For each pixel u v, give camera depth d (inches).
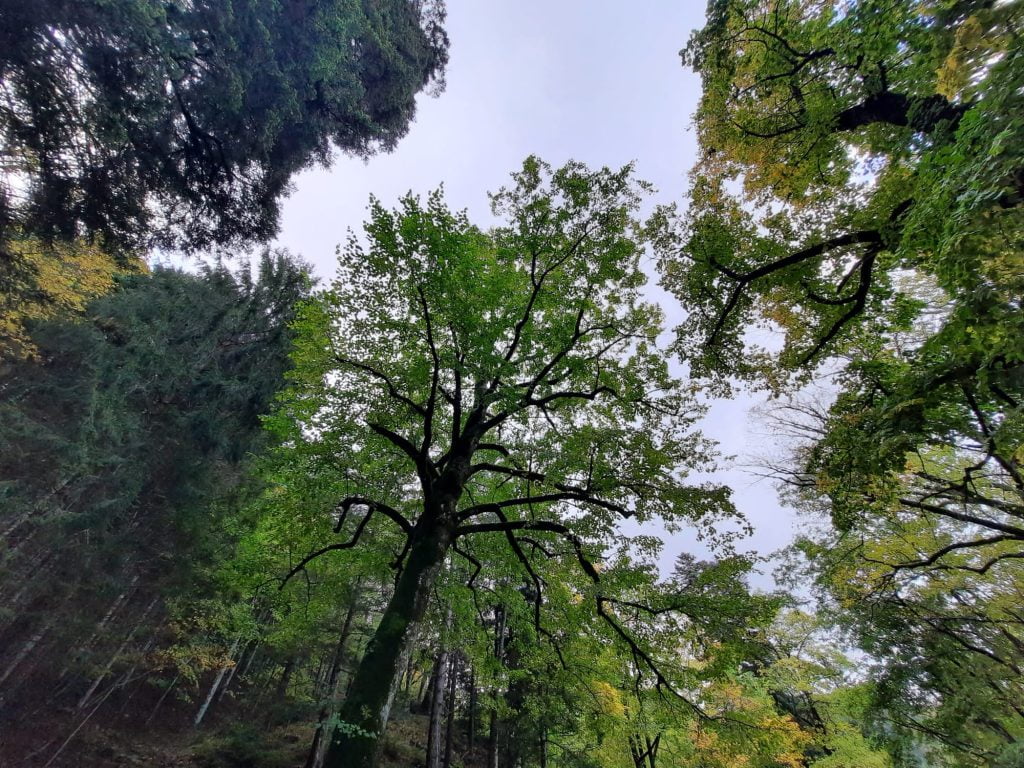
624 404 417.1
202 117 286.2
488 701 434.9
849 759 609.9
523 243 402.3
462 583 444.5
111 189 250.5
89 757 499.2
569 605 384.8
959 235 126.5
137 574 538.6
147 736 626.8
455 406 368.5
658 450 362.0
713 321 398.0
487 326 349.7
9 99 209.2
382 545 416.8
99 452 495.2
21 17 192.4
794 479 500.7
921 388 212.8
